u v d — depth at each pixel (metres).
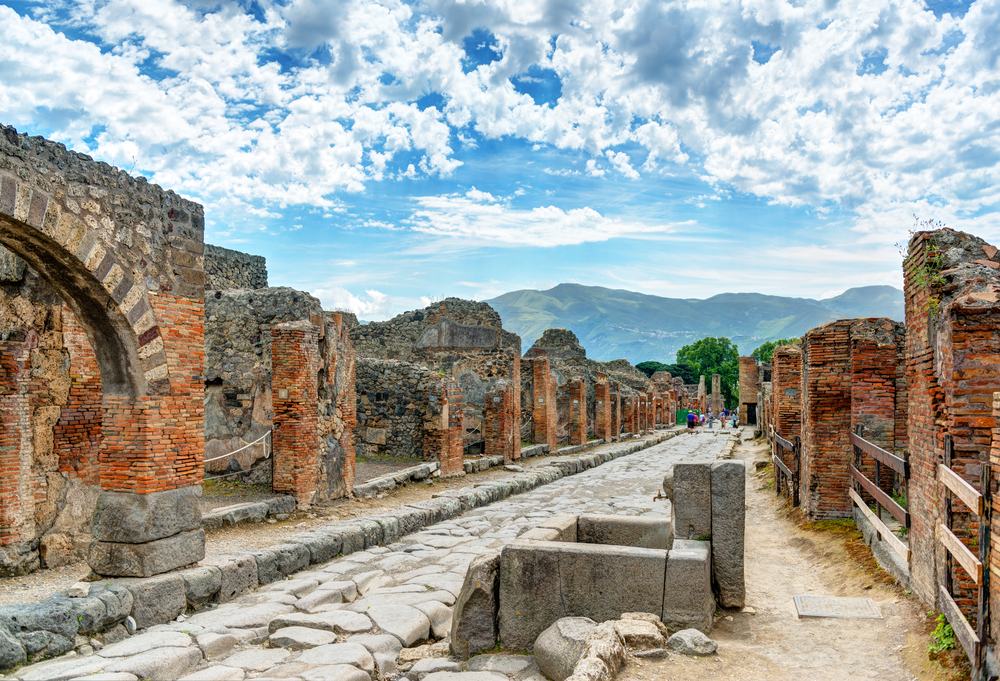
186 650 6.28
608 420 32.19
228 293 14.55
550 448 25.94
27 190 6.78
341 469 14.09
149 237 8.15
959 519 5.31
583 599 5.94
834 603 6.57
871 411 10.14
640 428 40.84
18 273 8.72
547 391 26.00
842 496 10.34
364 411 20.56
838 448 10.41
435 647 6.50
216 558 8.56
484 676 5.42
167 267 8.37
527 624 6.00
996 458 4.19
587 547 6.06
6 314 8.66
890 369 10.12
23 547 8.80
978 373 5.34
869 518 8.55
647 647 5.16
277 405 12.63
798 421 14.95
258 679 5.60
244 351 14.28
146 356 7.91
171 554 7.88
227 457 14.07
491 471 20.20
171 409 8.18
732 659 5.10
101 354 7.94
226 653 6.55
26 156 6.83
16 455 8.77
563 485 18.91
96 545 7.78
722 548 6.46
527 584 6.04
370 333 26.58
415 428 19.77
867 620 6.05
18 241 7.12
